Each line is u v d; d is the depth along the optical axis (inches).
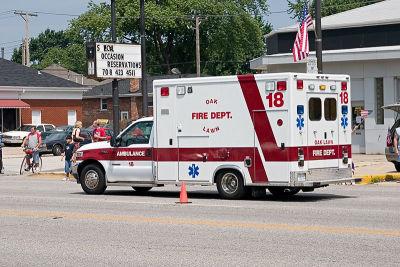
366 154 1422.2
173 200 703.7
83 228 510.3
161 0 3139.8
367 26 1480.1
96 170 781.3
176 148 718.5
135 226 514.3
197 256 392.8
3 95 2313.0
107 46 1189.7
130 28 3107.8
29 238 469.7
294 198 707.4
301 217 546.3
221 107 691.4
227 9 3189.0
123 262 380.8
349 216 547.2
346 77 711.1
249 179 679.1
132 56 1222.3
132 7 3034.0
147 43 3321.9
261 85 669.9
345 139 711.7
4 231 503.2
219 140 693.9
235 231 480.7
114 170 766.5
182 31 3221.0
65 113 2487.7
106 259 390.0
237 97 682.8
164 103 725.3
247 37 3395.7
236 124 684.1
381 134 1411.2
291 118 655.8
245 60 3695.9
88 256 400.2
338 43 1510.8
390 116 1401.3
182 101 714.2
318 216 550.6
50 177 1166.3
